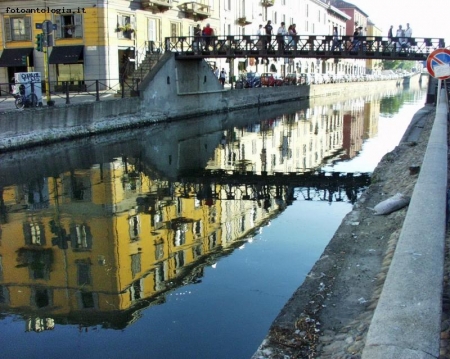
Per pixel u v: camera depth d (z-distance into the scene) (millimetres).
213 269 7695
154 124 29953
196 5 42281
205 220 10727
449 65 13273
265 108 43594
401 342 2396
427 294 2727
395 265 3139
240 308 6285
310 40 31312
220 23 48594
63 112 22609
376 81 97750
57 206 11953
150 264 7984
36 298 6766
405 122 32594
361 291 5492
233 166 17844
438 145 7867
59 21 34000
